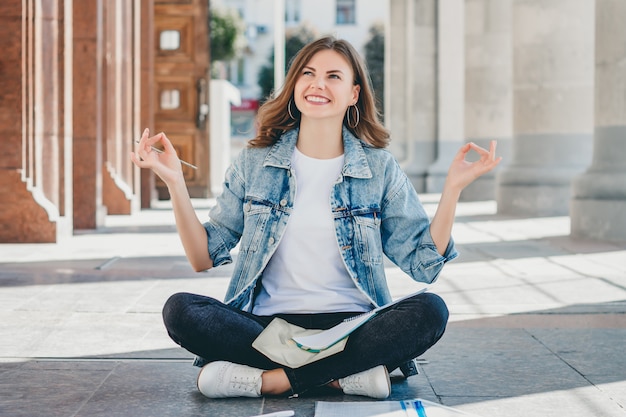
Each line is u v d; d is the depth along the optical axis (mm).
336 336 3459
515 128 16062
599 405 3646
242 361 3691
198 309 3629
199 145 19328
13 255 9070
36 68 10234
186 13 19188
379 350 3570
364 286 3729
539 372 4211
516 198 15906
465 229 12844
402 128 27094
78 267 8117
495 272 8023
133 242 10562
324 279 3754
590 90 15562
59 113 10625
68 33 10547
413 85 25125
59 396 3773
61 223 10594
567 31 15461
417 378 4098
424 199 21328
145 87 17609
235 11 48500
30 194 10227
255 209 3758
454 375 4152
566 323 5500
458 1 24938
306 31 55781
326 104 3717
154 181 18297
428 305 3551
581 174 11539
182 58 19250
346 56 3775
